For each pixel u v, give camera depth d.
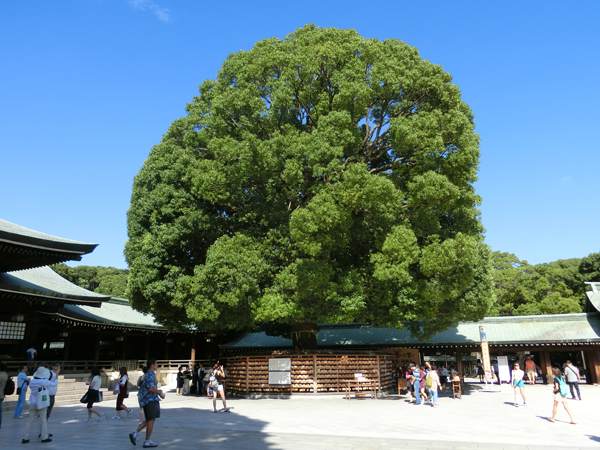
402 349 31.61
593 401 19.33
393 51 21.59
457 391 22.00
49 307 25.88
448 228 21.89
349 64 20.48
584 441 9.90
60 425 12.72
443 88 21.03
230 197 20.27
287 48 21.70
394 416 14.58
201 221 19.98
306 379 22.11
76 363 34.16
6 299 24.61
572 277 57.59
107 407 17.98
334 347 31.75
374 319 21.45
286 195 21.20
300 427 12.14
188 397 23.25
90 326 29.89
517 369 18.59
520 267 60.97
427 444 9.39
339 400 20.59
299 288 18.16
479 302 22.86
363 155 22.56
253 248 19.50
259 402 19.81
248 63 21.73
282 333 27.56
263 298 18.97
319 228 17.75
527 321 32.53
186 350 40.88
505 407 17.30
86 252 23.00
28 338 25.81
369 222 20.14
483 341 26.98
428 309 20.08
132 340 38.72
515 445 9.30
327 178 18.81
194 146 21.84
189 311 18.19
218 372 16.47
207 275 17.78
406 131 18.80
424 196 18.44
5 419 14.12
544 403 18.75
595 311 32.91
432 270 18.41
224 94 20.92
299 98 21.42
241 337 35.44
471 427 12.07
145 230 21.52
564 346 29.73
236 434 10.90
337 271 19.98
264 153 18.83
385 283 19.22
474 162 20.30
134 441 9.28
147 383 9.33
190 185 20.69
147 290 19.75
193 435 10.75
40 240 20.83
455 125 19.44
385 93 20.36
